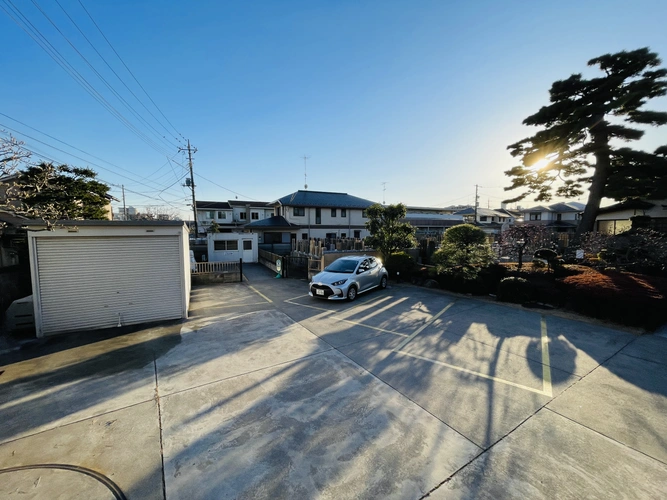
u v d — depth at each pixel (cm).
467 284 902
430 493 219
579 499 211
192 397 361
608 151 1220
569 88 1259
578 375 396
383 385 382
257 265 1928
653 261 922
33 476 242
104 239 622
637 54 1118
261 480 235
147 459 260
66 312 601
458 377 400
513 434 283
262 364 451
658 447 261
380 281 1005
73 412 332
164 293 679
